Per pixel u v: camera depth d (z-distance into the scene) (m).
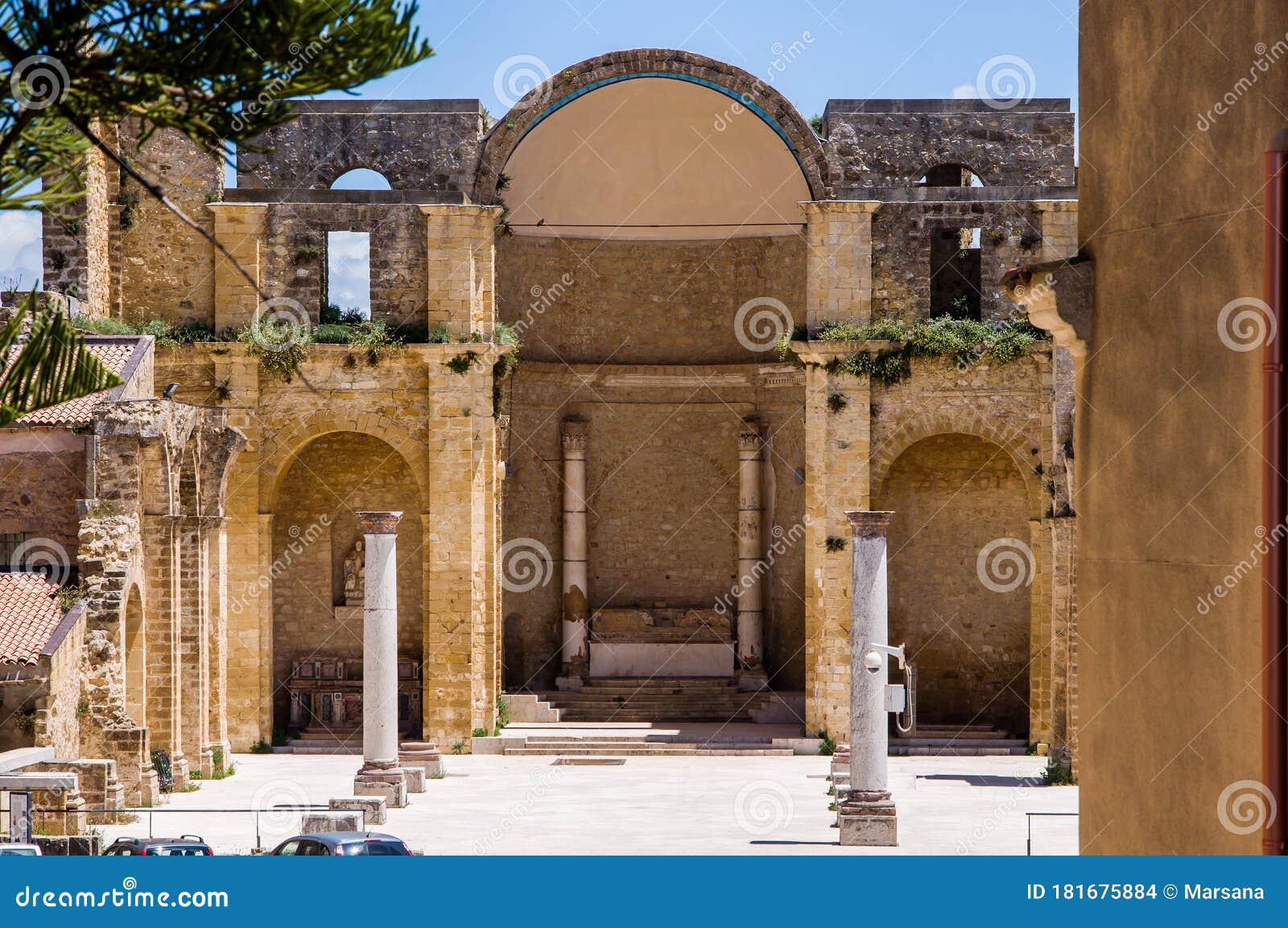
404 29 10.12
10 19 9.73
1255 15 11.70
